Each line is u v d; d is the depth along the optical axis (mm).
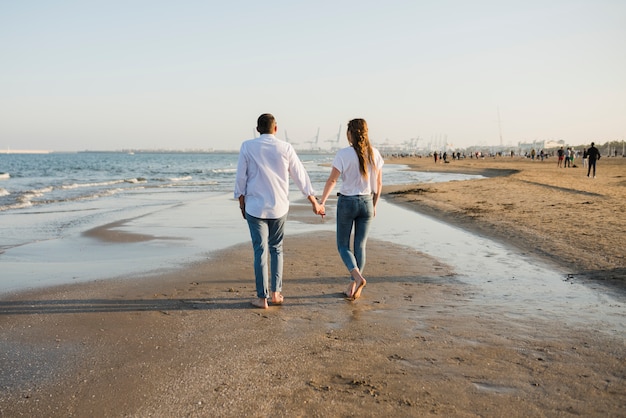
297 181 4734
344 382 2941
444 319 4207
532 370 3102
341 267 6410
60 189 24375
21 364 3209
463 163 70062
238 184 4613
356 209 4914
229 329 3938
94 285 5398
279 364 3217
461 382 2932
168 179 36969
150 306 4598
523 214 11297
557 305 4621
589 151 25938
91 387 2877
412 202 15852
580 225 9219
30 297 4863
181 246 8102
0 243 8422
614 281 5422
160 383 2930
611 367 3146
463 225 10477
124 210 14109
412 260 6871
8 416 2539
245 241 8617
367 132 4914
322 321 4160
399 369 3129
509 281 5625
